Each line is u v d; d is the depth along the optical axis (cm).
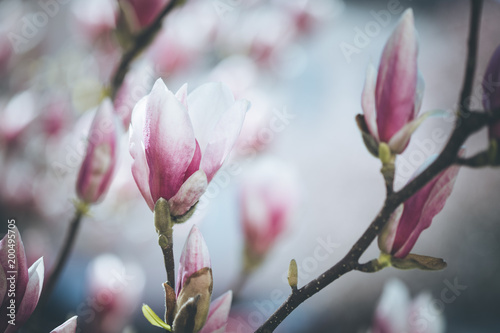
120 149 78
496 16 211
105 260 88
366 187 209
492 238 198
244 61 125
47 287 77
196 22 116
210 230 139
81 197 78
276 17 131
